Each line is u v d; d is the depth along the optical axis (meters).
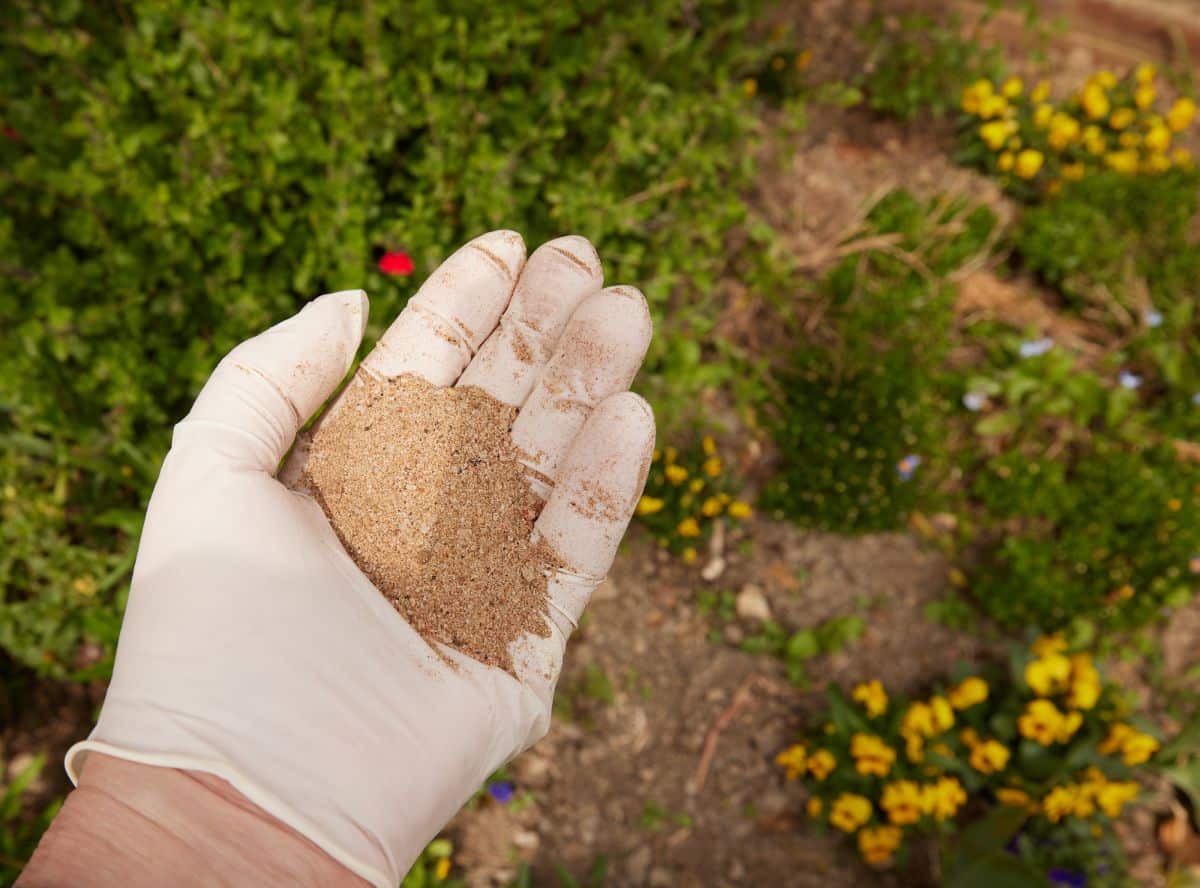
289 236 0.37
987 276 0.56
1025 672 0.42
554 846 0.40
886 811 0.41
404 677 0.22
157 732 0.19
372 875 0.19
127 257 0.34
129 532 0.35
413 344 0.25
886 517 0.47
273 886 0.18
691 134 0.46
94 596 0.35
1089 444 0.51
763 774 0.43
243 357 0.23
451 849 0.38
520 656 0.24
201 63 0.37
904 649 0.46
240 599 0.20
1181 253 0.56
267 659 0.20
